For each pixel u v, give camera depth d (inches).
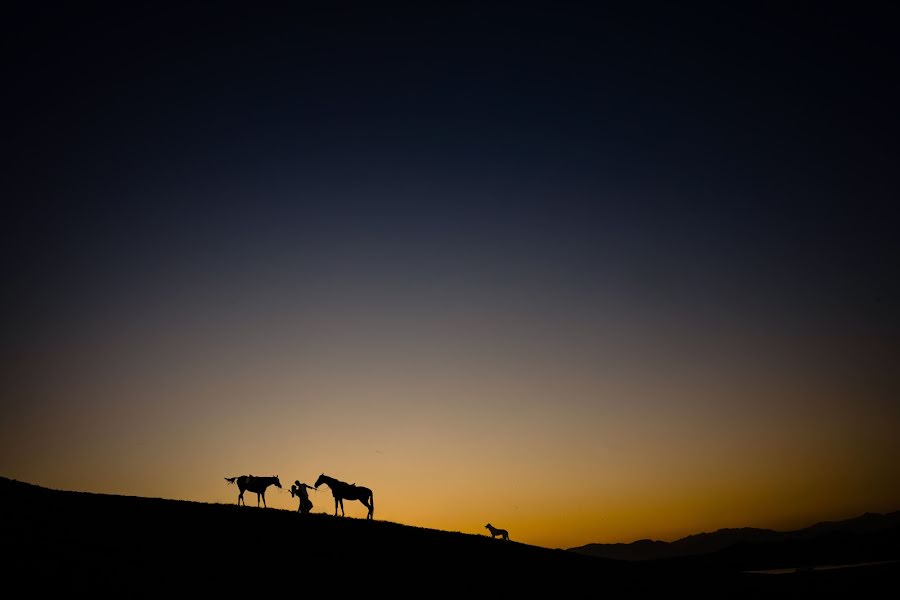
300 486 1667.1
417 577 1191.6
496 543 1622.8
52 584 861.2
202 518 1337.4
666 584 1448.1
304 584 1042.7
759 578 1647.4
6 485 1352.1
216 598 914.1
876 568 1836.9
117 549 1053.8
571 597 1229.7
